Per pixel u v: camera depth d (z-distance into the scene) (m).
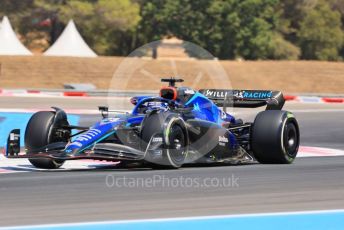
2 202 23.50
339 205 23.27
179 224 20.22
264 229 19.81
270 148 34.59
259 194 25.30
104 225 19.98
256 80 170.38
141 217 21.11
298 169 33.12
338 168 33.91
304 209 22.53
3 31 172.38
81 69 164.00
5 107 83.75
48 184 27.48
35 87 155.00
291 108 95.06
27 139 32.31
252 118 73.81
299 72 174.62
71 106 89.00
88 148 30.05
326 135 57.50
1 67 162.25
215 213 21.80
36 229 19.38
